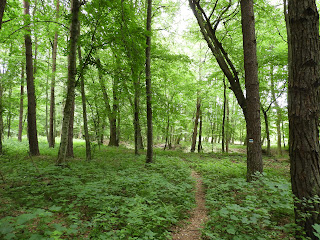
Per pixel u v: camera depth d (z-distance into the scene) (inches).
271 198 162.2
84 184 209.3
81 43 291.7
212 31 281.6
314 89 121.0
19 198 166.1
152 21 475.2
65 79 578.6
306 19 120.3
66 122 291.4
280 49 493.7
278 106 595.2
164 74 573.0
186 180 270.2
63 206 161.2
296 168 124.3
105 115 516.7
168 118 665.0
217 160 488.7
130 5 272.1
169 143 928.3
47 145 669.3
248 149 252.1
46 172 250.8
